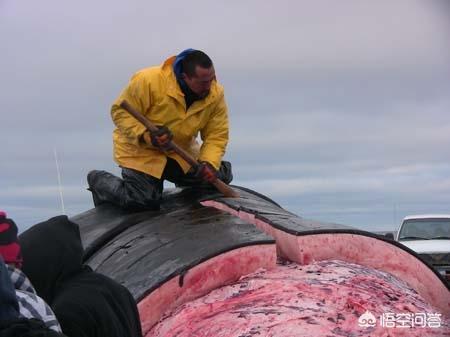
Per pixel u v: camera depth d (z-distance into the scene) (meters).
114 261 4.88
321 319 3.90
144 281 4.39
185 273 4.34
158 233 5.03
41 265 3.50
